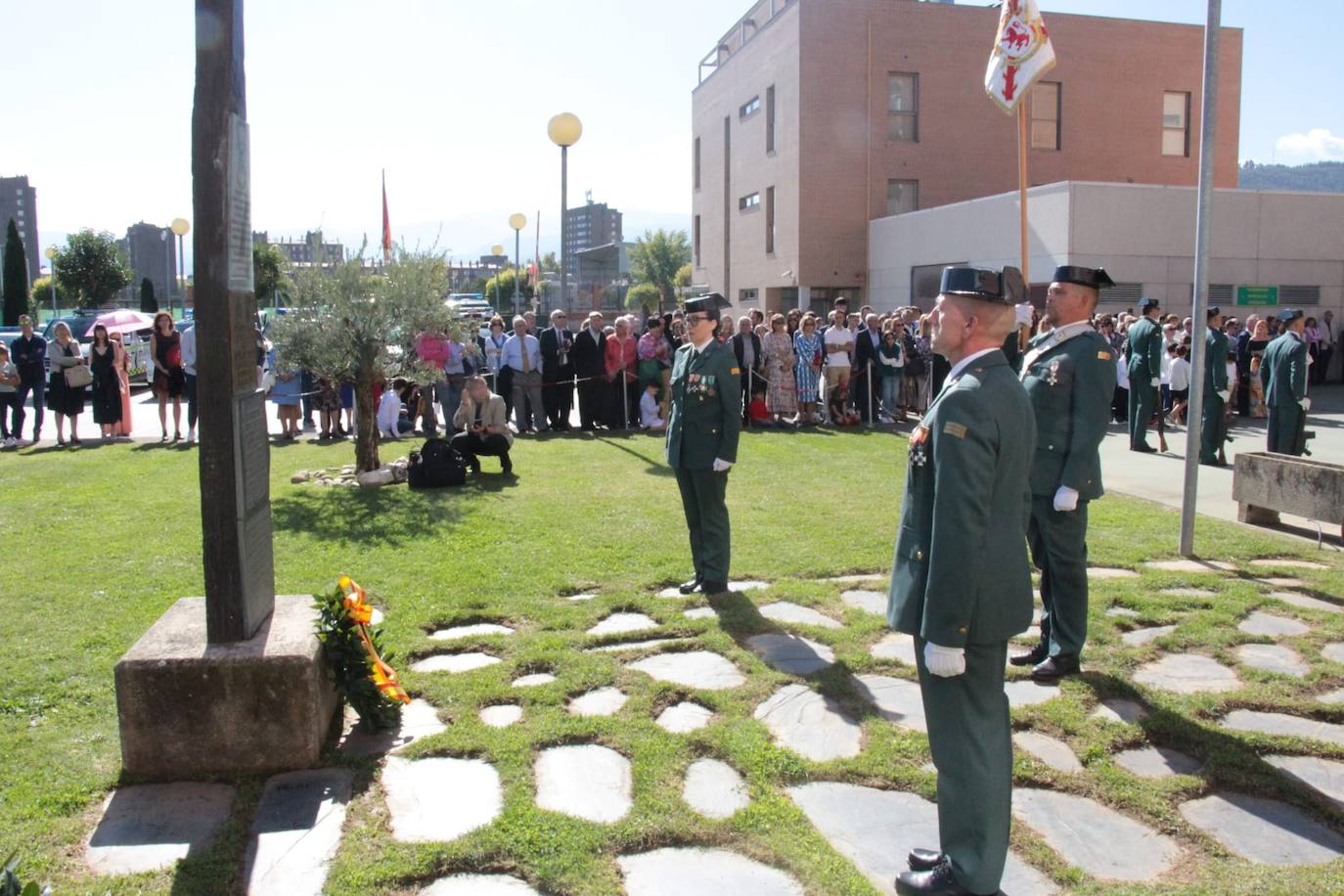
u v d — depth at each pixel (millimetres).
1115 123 30172
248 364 4234
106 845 3426
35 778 3887
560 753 4148
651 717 4520
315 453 12836
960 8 29125
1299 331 10688
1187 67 30484
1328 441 13797
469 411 10883
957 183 29484
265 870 3273
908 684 4902
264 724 3959
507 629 5777
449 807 3691
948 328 3098
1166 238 21047
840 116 28719
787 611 6086
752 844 3416
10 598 6234
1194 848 3471
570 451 12898
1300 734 4383
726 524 6465
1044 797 3834
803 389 15422
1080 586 4965
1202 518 8836
